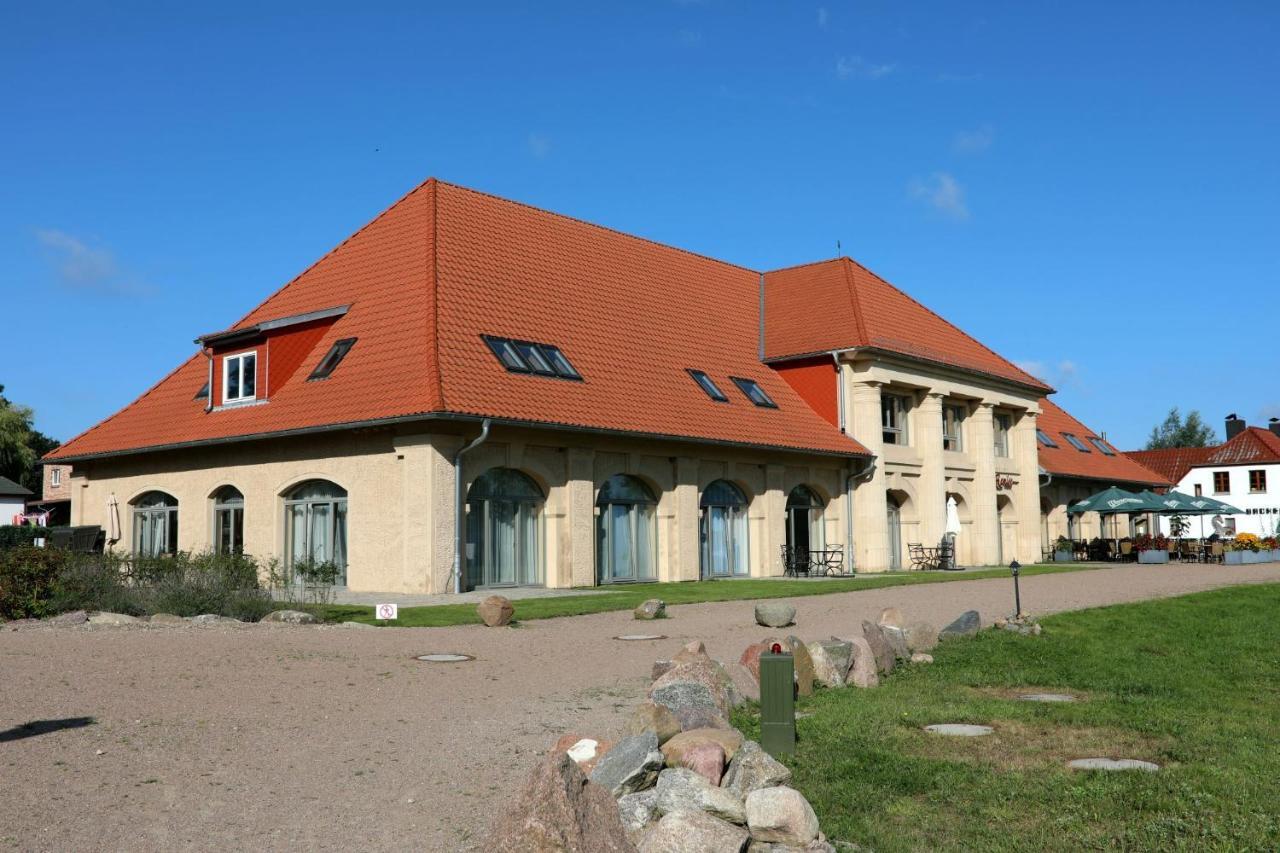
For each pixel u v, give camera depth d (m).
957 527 34.91
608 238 33.22
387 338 24.69
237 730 9.11
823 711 10.69
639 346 29.53
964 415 39.16
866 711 10.68
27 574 16.25
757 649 11.62
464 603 20.52
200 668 11.61
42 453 71.00
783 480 31.20
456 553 22.89
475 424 23.14
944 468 36.47
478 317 25.62
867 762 8.72
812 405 33.69
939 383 36.19
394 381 23.27
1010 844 6.90
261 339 26.78
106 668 11.31
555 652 14.04
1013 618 17.77
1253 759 9.00
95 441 30.12
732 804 6.88
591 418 24.97
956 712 10.74
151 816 6.91
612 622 17.53
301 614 16.44
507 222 30.03
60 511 60.19
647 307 31.62
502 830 5.94
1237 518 72.19
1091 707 11.12
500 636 15.45
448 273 26.22
